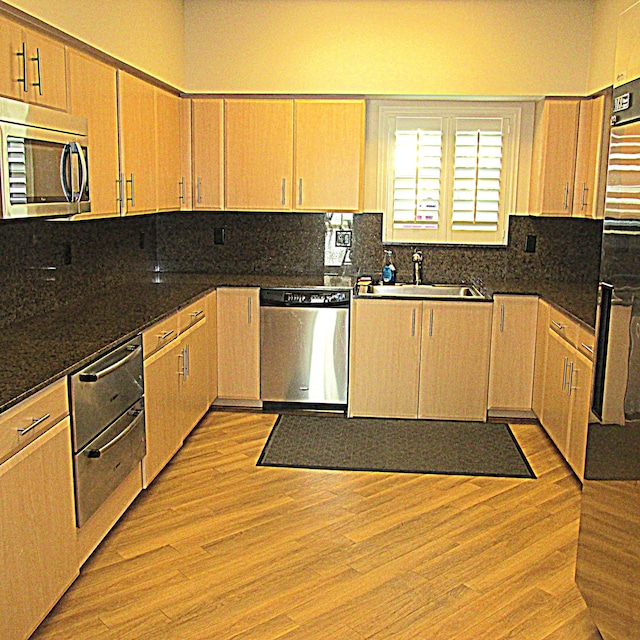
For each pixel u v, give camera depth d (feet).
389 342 15.16
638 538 6.85
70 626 8.02
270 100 15.62
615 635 7.39
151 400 11.17
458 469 12.66
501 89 15.39
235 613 8.32
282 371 15.60
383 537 10.15
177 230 17.12
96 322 10.76
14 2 8.00
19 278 10.60
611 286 7.75
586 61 15.14
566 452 12.38
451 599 8.65
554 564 9.44
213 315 15.24
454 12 15.25
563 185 15.43
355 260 16.98
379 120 16.46
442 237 16.83
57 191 8.79
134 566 9.29
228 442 13.87
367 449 13.60
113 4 11.32
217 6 15.48
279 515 10.79
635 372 7.01
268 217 16.92
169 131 14.90
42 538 7.60
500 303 14.92
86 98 10.43
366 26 15.40
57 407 7.89
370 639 7.89
